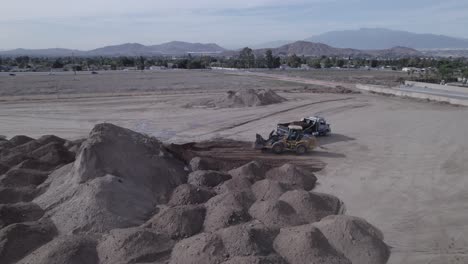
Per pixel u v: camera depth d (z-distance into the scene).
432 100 41.97
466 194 15.24
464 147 22.23
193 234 11.68
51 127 28.41
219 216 12.21
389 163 19.62
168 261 10.27
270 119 31.69
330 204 14.01
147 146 17.08
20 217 12.40
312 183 16.75
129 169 15.02
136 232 10.89
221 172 17.31
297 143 21.44
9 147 19.86
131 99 42.22
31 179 15.34
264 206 12.91
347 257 10.54
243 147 23.06
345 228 11.20
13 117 31.86
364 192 15.73
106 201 12.48
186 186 14.81
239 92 39.91
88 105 38.03
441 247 11.27
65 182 14.30
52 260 9.86
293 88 54.97
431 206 14.20
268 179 15.62
